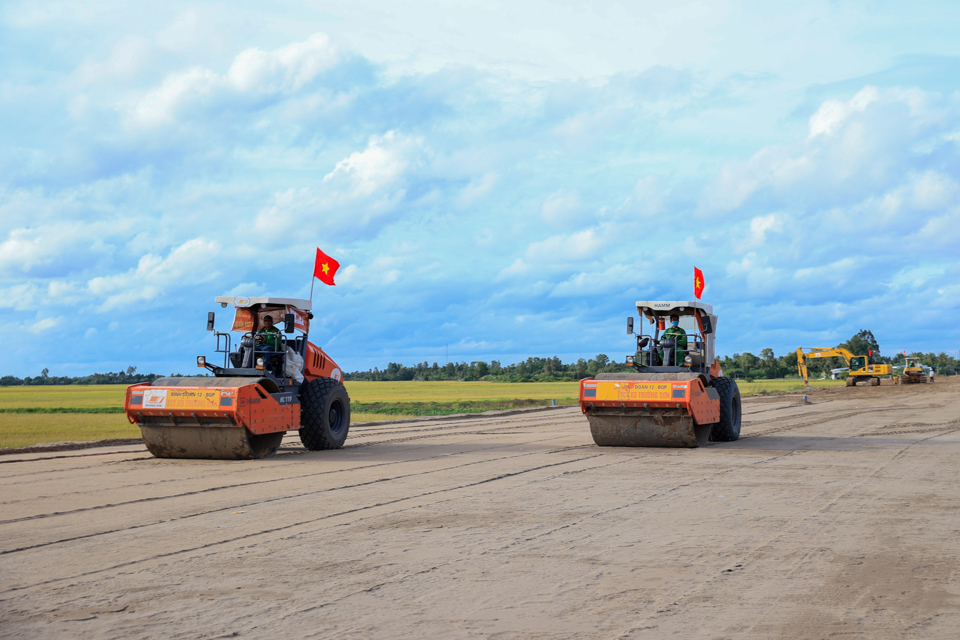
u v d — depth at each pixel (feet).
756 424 77.00
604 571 20.94
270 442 50.08
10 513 30.09
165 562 22.11
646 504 31.27
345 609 17.78
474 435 70.03
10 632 16.35
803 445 55.57
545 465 44.75
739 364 458.91
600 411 54.19
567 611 17.56
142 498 33.58
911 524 26.96
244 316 53.83
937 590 19.07
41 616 17.39
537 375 546.26
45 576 20.70
